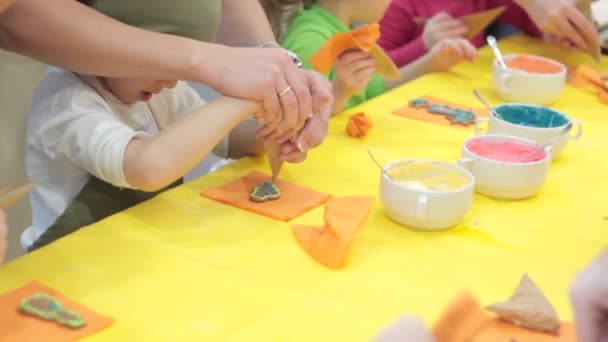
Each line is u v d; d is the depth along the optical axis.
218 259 0.80
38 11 0.88
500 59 1.41
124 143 0.92
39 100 1.03
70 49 0.90
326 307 0.72
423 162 0.97
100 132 0.94
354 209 0.88
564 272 0.81
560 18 1.56
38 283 0.74
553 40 1.73
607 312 0.45
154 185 0.90
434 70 1.59
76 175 1.02
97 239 0.83
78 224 1.01
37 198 1.04
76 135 0.95
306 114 0.98
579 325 0.45
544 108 1.17
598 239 0.89
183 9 0.98
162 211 0.90
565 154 1.15
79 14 0.90
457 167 0.95
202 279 0.76
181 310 0.71
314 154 1.10
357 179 1.03
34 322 0.68
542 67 1.42
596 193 1.02
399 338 0.45
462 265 0.81
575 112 1.33
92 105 1.00
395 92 1.39
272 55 0.96
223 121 0.92
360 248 0.84
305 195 0.96
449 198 0.86
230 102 0.93
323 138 1.03
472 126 1.24
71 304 0.71
